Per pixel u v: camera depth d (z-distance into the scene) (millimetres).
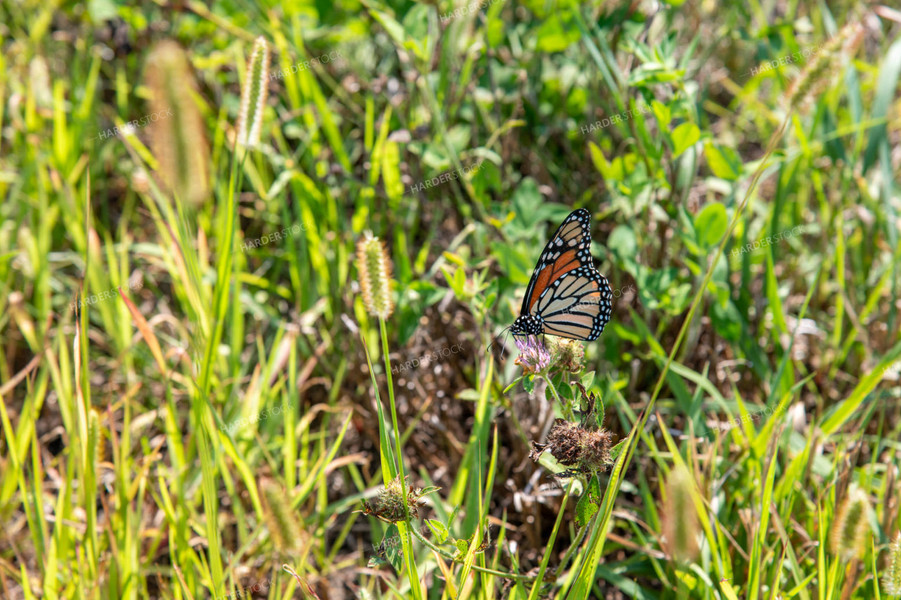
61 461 4031
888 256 4766
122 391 4602
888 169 4660
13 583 3775
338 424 4387
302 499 3469
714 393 3549
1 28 6203
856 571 3018
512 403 3748
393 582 3455
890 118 4914
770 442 3225
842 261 4258
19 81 5680
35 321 4914
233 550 3910
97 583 3010
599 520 2500
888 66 4711
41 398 4055
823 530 2773
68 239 5332
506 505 3967
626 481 3896
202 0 6078
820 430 3727
